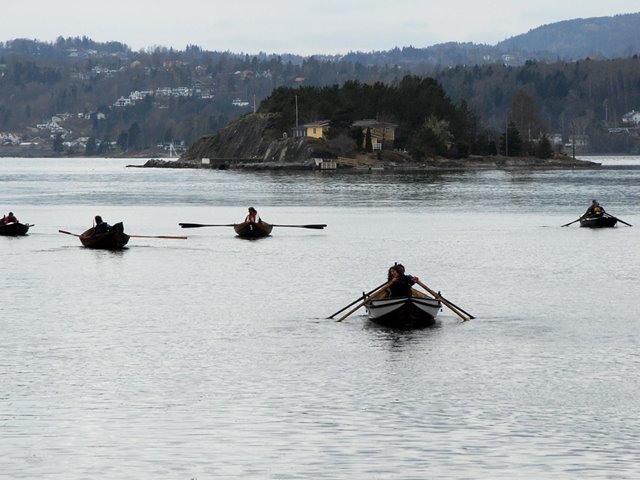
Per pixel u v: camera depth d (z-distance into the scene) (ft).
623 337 228.22
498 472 138.10
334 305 274.77
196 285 314.35
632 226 541.34
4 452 146.41
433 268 358.02
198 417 163.12
